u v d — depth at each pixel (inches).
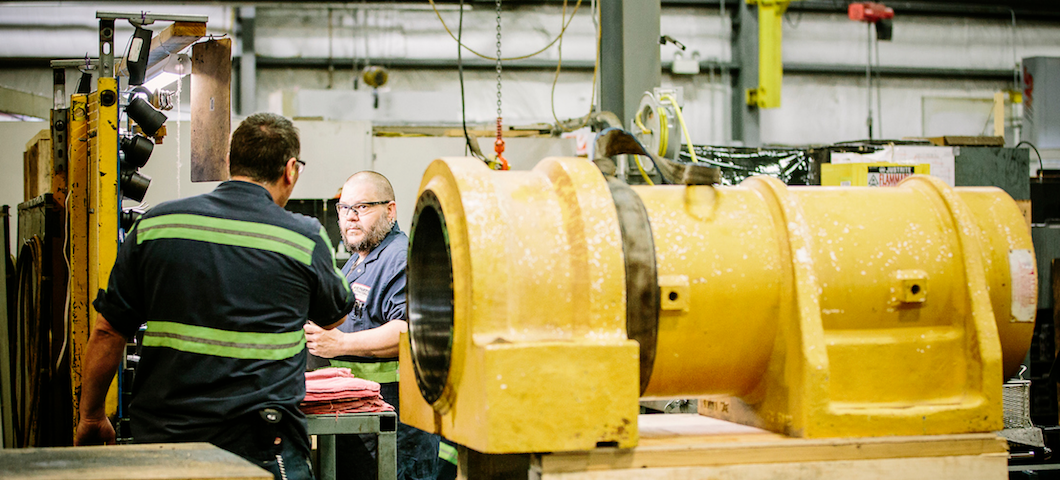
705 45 375.6
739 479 54.1
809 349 56.1
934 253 60.5
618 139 62.1
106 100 104.3
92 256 107.4
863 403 58.3
